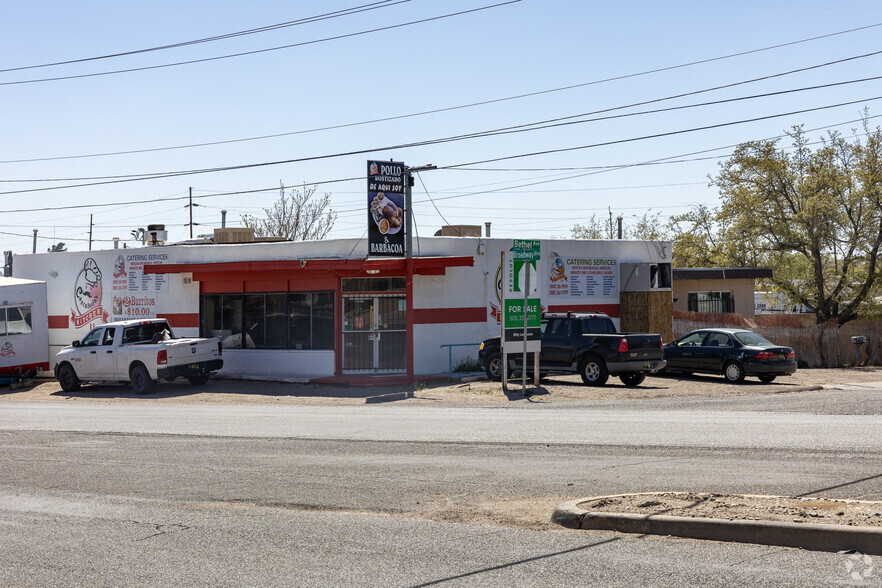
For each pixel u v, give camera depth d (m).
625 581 5.91
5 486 10.43
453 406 19.11
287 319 27.58
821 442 11.74
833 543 6.49
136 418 17.75
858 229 38.03
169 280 29.69
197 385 26.09
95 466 11.65
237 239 31.73
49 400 23.98
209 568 6.61
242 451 12.56
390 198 25.33
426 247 27.25
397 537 7.41
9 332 28.12
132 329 25.17
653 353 22.55
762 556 6.40
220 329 28.88
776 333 34.09
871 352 35.41
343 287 26.73
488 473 10.25
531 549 6.88
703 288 38.78
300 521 8.16
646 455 11.09
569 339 22.92
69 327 32.09
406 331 26.67
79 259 31.78
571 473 10.04
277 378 26.42
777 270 40.78
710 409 16.97
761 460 10.45
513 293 21.41
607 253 29.80
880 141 37.75
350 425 15.50
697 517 7.13
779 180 39.56
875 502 7.61
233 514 8.55
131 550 7.25
